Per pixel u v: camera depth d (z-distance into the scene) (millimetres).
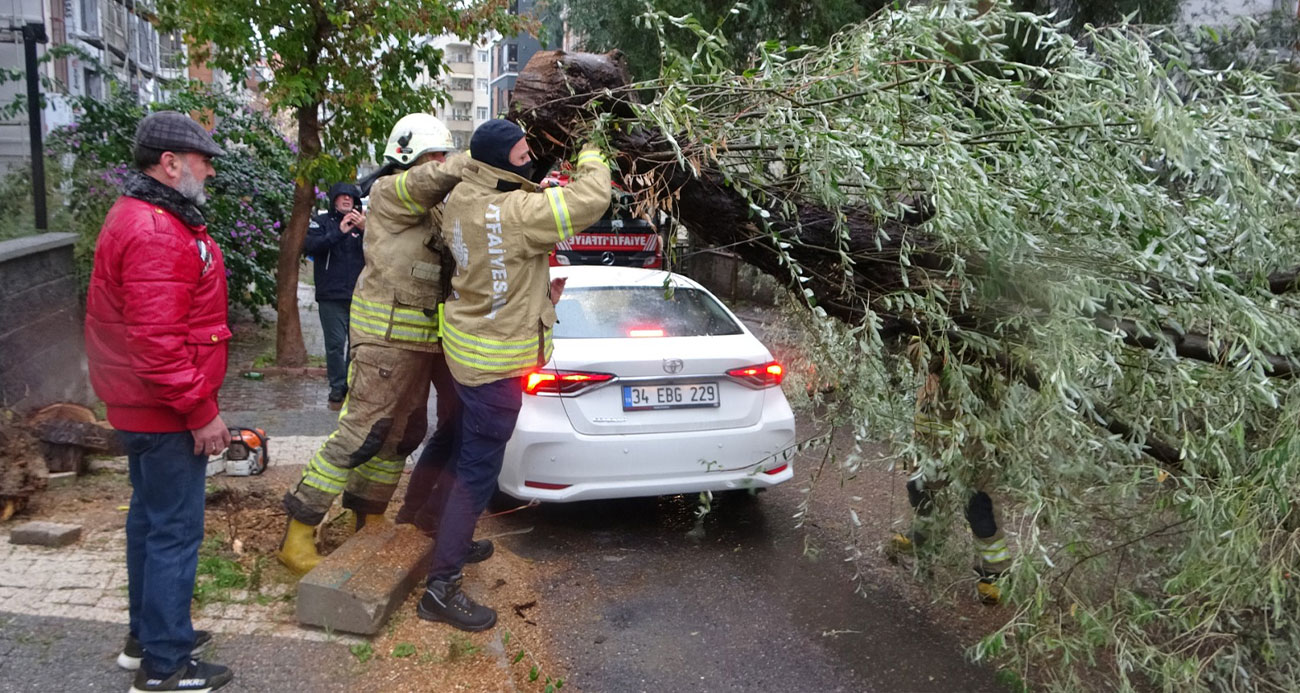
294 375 9242
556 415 4727
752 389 5020
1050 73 3016
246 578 3906
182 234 2797
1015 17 3131
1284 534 2984
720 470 4922
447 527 3656
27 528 4098
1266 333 2859
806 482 6078
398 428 4094
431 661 3371
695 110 3094
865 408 3441
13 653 3160
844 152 2869
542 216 3271
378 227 3854
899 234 3258
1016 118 3016
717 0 11031
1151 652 3127
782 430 5055
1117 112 2973
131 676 3066
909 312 3359
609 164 3303
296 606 3568
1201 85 3049
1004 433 3342
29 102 6391
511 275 3434
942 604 4297
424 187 3607
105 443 5004
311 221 7613
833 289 3441
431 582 3674
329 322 7676
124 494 4801
